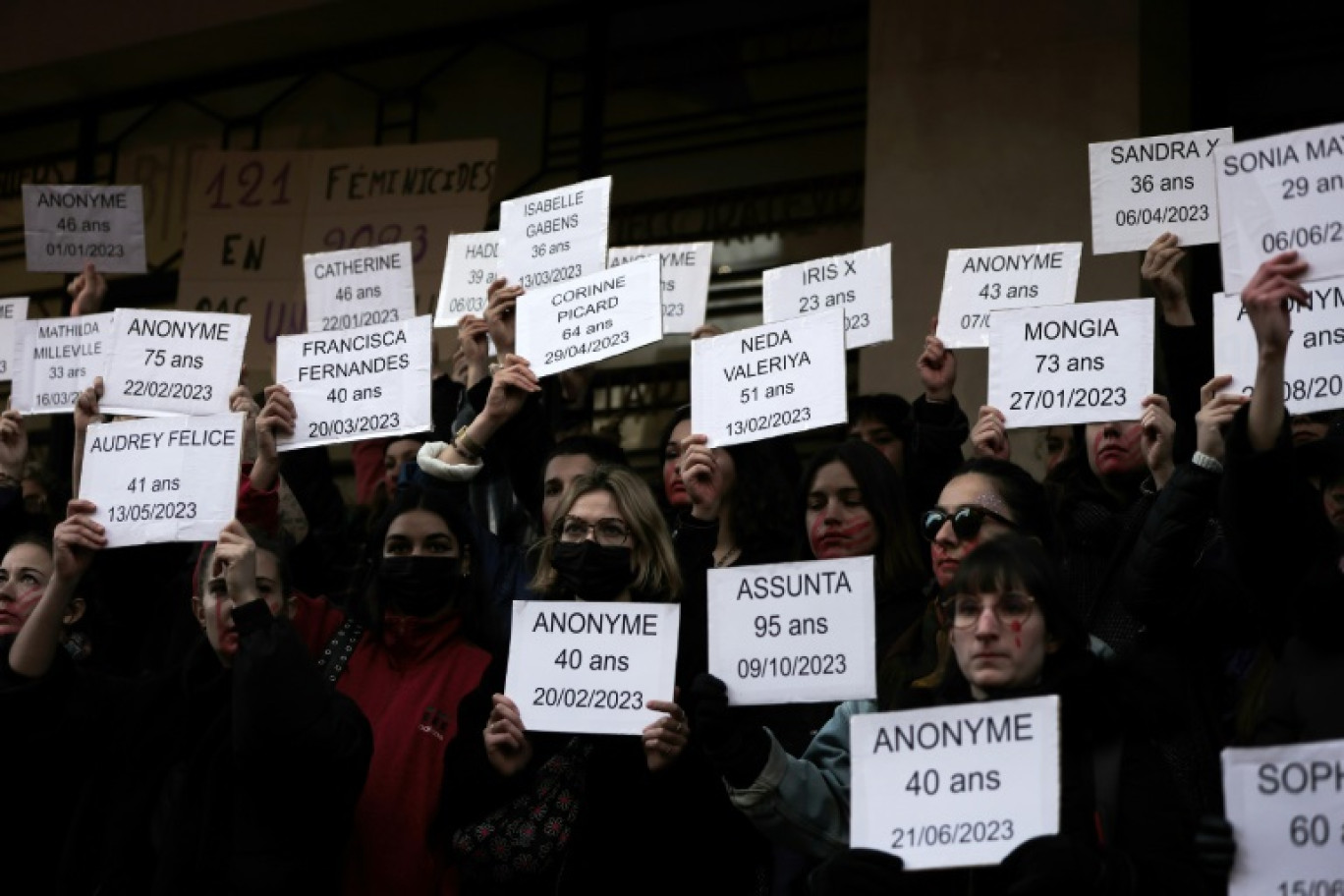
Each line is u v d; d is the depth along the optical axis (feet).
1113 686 13.71
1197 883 12.94
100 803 17.93
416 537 18.16
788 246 27.96
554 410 27.43
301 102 32.71
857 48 28.09
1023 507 16.06
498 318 20.61
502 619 18.33
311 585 20.77
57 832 18.43
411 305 22.58
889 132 26.30
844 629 15.88
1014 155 25.44
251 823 16.52
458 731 17.11
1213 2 26.32
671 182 29.22
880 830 13.37
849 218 27.58
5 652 18.51
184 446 18.48
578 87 30.40
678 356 27.81
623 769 16.46
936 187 25.80
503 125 30.91
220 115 33.35
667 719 15.93
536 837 16.43
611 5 30.40
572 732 16.31
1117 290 24.44
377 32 32.01
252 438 20.27
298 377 19.72
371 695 17.93
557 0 30.78
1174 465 18.20
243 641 16.40
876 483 17.79
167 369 20.20
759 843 16.52
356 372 19.60
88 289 23.11
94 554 19.85
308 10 31.60
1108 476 18.61
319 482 21.08
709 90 29.27
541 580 17.57
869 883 13.09
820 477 17.88
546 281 20.93
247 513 19.45
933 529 16.08
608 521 17.29
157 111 34.01
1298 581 14.38
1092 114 25.12
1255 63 26.04
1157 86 25.39
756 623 16.10
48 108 34.99
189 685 17.78
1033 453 24.12
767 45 28.91
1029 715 13.23
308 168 31.83
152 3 33.06
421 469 19.62
